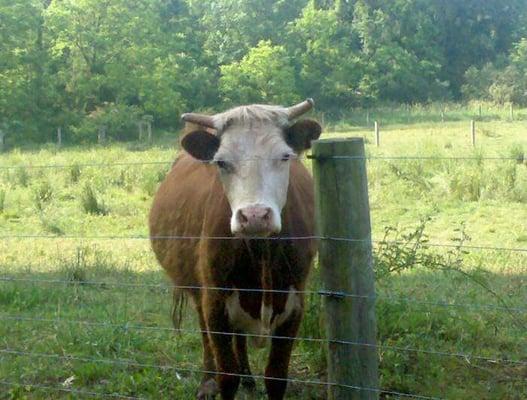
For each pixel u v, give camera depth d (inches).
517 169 677.9
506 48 2770.7
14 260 426.0
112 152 1111.6
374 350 154.3
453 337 263.3
